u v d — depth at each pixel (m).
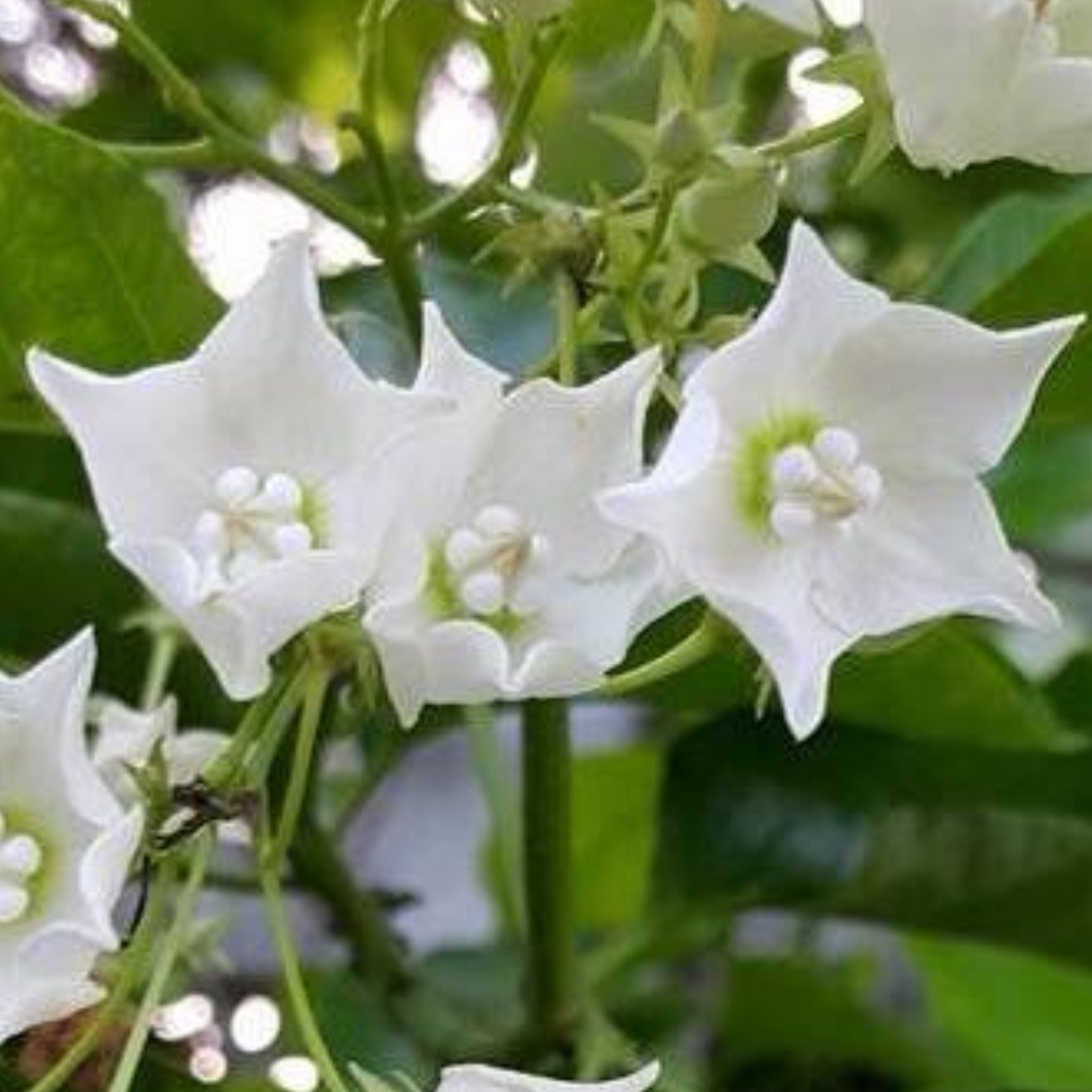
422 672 0.11
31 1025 0.11
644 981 0.20
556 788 0.15
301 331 0.11
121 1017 0.12
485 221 0.15
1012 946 0.17
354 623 0.12
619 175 0.16
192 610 0.11
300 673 0.12
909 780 0.17
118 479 0.11
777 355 0.11
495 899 0.22
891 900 0.17
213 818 0.12
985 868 0.17
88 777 0.11
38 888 0.12
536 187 0.16
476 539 0.12
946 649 0.15
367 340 0.14
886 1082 0.22
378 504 0.11
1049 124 0.12
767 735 0.17
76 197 0.14
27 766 0.12
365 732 0.17
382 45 0.15
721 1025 0.21
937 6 0.12
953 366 0.12
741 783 0.17
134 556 0.11
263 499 0.11
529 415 0.12
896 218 0.19
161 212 0.14
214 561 0.11
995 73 0.12
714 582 0.11
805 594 0.11
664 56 0.12
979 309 0.15
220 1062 0.14
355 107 0.15
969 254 0.15
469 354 0.12
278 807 0.16
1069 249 0.15
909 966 0.26
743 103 0.13
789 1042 0.21
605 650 0.12
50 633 0.16
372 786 0.17
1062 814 0.17
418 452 0.12
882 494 0.12
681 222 0.12
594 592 0.12
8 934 0.12
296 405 0.12
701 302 0.15
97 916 0.11
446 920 0.28
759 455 0.11
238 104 0.18
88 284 0.14
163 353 0.14
